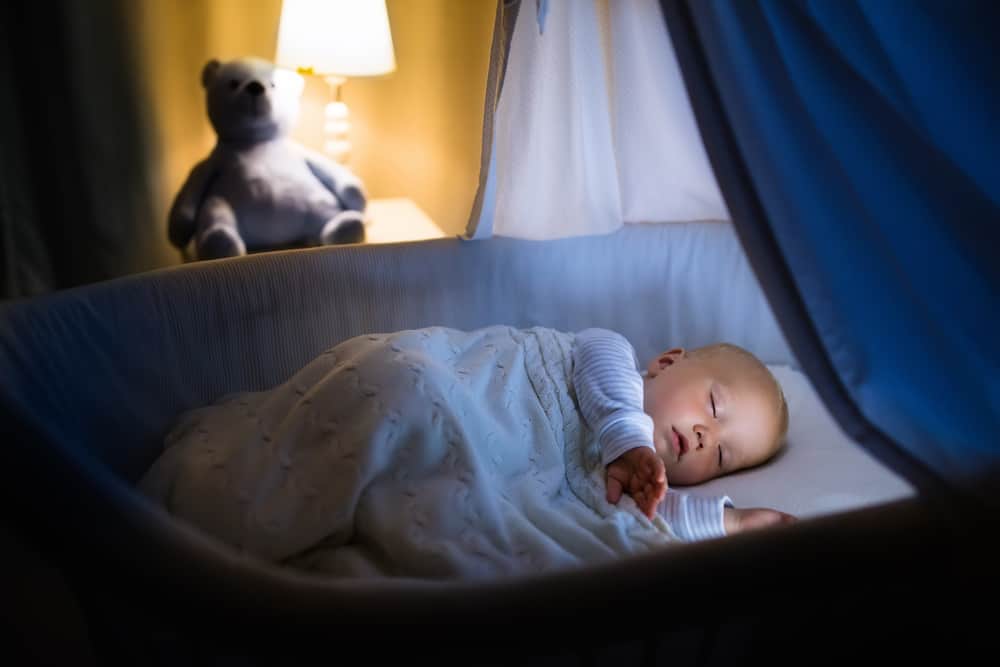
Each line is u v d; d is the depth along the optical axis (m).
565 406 1.40
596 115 1.67
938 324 0.93
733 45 0.87
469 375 1.33
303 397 1.15
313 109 2.53
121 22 2.26
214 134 2.46
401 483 1.09
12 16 2.18
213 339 1.44
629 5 1.58
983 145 0.93
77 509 0.68
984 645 0.93
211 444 1.17
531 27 1.53
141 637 0.83
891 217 0.91
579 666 0.88
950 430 0.91
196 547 0.68
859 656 1.01
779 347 1.86
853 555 0.77
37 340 1.19
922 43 0.91
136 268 2.43
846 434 0.91
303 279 1.53
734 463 1.44
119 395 1.29
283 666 0.70
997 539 0.85
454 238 1.67
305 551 1.04
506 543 1.06
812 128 0.89
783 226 0.87
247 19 2.39
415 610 0.65
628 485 1.30
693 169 1.78
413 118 2.56
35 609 1.34
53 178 2.31
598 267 1.80
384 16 2.18
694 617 0.71
